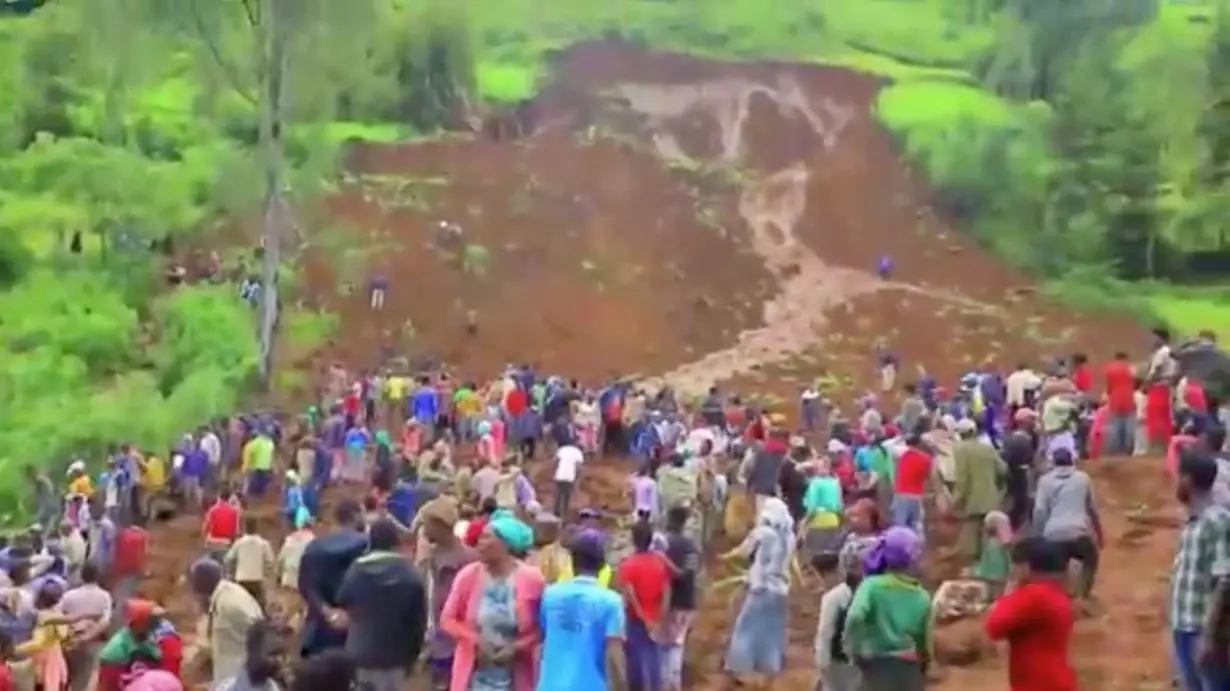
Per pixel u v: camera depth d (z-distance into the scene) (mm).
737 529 21094
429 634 12508
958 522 20844
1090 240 52094
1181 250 51438
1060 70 60219
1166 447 24812
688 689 15883
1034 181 53656
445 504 12383
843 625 10859
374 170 52375
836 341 46250
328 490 28109
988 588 17766
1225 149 51625
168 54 42438
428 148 53594
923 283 50531
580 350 45438
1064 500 15930
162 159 47625
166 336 39562
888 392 41500
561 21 63031
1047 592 9203
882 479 20703
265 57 38906
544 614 9727
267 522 26078
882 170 55906
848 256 51750
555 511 25094
